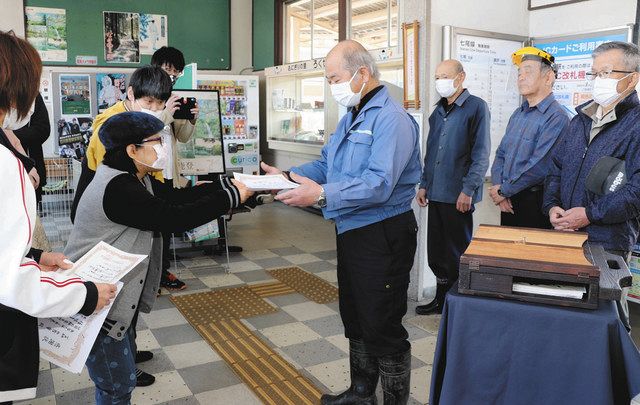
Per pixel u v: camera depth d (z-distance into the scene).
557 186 2.47
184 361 2.92
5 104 1.26
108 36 7.35
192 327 3.40
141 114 1.73
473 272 1.58
